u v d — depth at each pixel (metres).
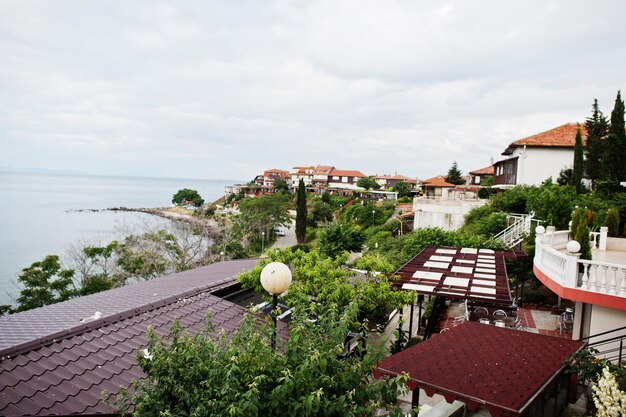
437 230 25.84
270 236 76.00
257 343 5.57
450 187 74.00
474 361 8.19
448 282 12.89
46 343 8.42
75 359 8.25
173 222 71.56
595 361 7.87
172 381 5.39
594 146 35.12
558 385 8.85
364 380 5.73
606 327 11.23
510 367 7.92
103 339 9.18
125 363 8.53
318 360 5.07
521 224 25.94
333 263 14.45
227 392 4.79
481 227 29.12
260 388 5.15
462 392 6.91
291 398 4.96
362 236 38.22
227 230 58.69
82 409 6.98
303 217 66.12
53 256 29.28
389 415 5.18
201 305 11.98
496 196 34.47
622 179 31.50
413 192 98.62
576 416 8.83
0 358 7.57
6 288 41.25
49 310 11.55
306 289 11.71
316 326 6.23
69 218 112.00
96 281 32.09
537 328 15.66
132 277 35.88
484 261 16.86
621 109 32.22
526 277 20.98
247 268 17.31
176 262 39.41
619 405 6.03
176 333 6.31
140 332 9.83
